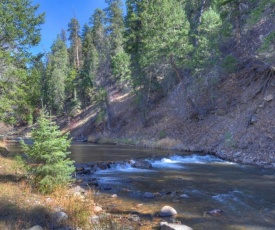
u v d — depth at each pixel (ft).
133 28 118.62
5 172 39.22
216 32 84.07
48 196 29.40
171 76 116.98
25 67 55.11
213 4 102.12
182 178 44.93
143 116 118.32
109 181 42.47
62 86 213.25
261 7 66.18
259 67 81.92
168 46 88.89
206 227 23.88
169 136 96.78
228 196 33.83
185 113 101.09
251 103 75.36
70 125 191.11
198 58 86.89
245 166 56.70
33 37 53.21
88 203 28.43
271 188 37.83
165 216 26.50
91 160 63.72
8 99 52.85
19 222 20.61
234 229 23.53
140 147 97.45
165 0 94.73
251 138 65.87
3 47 51.49
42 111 31.91
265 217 26.45
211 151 73.56
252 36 93.56
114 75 184.14
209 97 94.12
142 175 47.44
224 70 92.68
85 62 214.69
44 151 30.25
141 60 101.30
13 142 117.50
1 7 49.16
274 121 64.18
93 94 190.80
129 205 30.01
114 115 151.53
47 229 20.48
